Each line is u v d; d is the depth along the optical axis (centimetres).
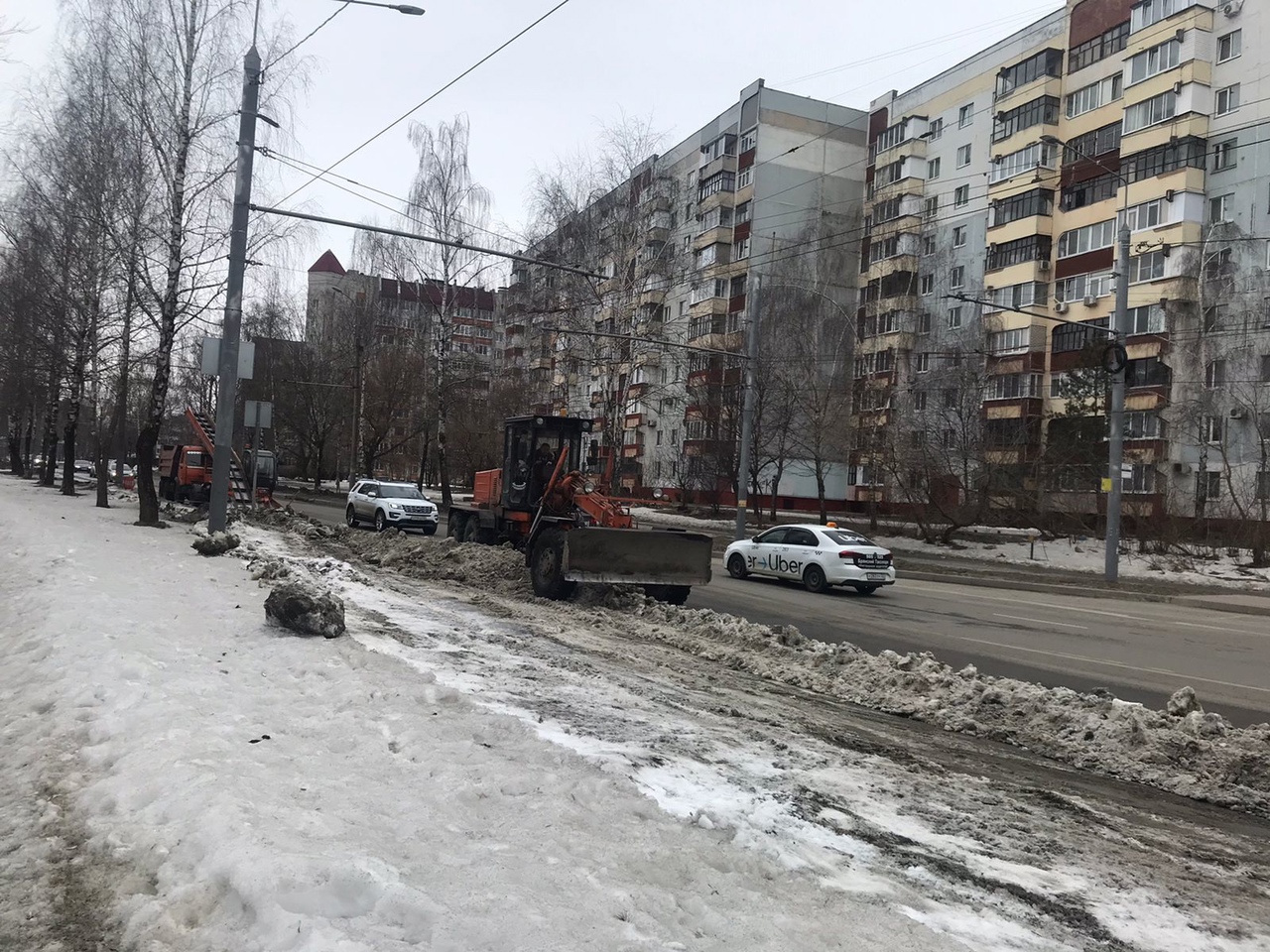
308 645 758
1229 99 3688
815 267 4922
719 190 5431
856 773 562
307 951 269
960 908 371
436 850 356
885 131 5309
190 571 1259
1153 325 3784
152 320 2195
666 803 452
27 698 583
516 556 1564
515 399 4972
